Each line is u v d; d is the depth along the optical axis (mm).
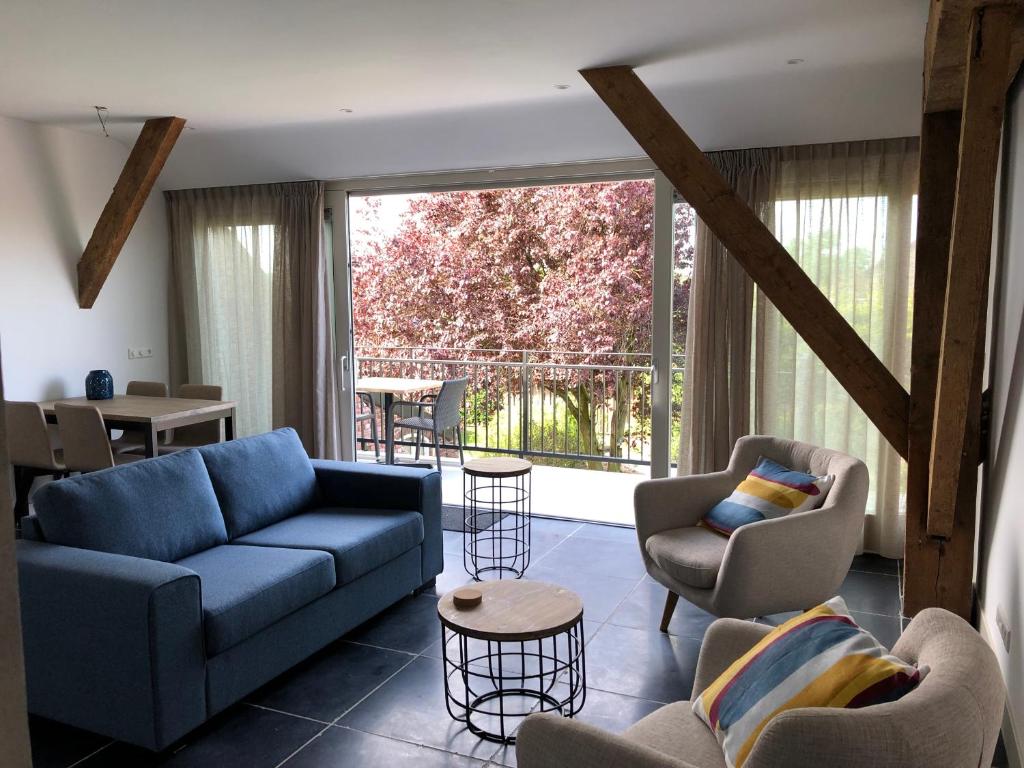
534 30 3299
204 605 2699
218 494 3594
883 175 4406
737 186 4652
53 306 5414
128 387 5828
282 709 2893
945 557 3309
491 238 9656
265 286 6164
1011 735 2584
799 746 1371
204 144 5602
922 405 3352
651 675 3143
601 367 6883
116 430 5781
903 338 4426
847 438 4637
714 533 3506
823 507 3230
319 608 3225
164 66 3826
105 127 5332
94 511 2975
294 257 5984
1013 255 3148
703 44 3488
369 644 3447
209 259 6266
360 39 3408
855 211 4488
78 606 2576
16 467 4984
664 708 2031
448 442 7938
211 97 4461
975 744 1409
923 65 3625
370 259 10188
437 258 9906
